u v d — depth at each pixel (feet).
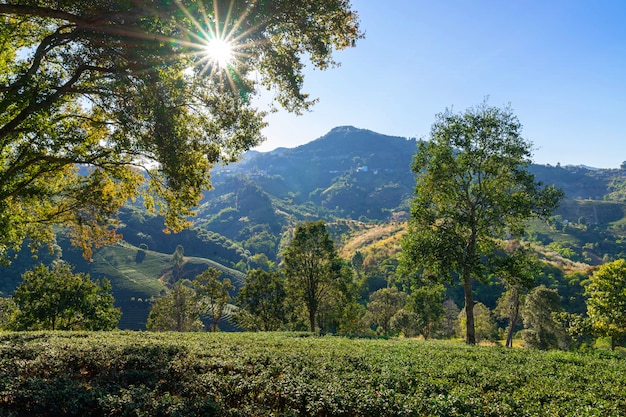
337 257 146.00
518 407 30.53
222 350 49.03
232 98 49.88
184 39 38.96
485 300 305.12
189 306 185.98
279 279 171.73
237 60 46.70
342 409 28.55
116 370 38.24
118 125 50.03
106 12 36.91
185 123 53.93
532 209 87.10
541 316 171.22
